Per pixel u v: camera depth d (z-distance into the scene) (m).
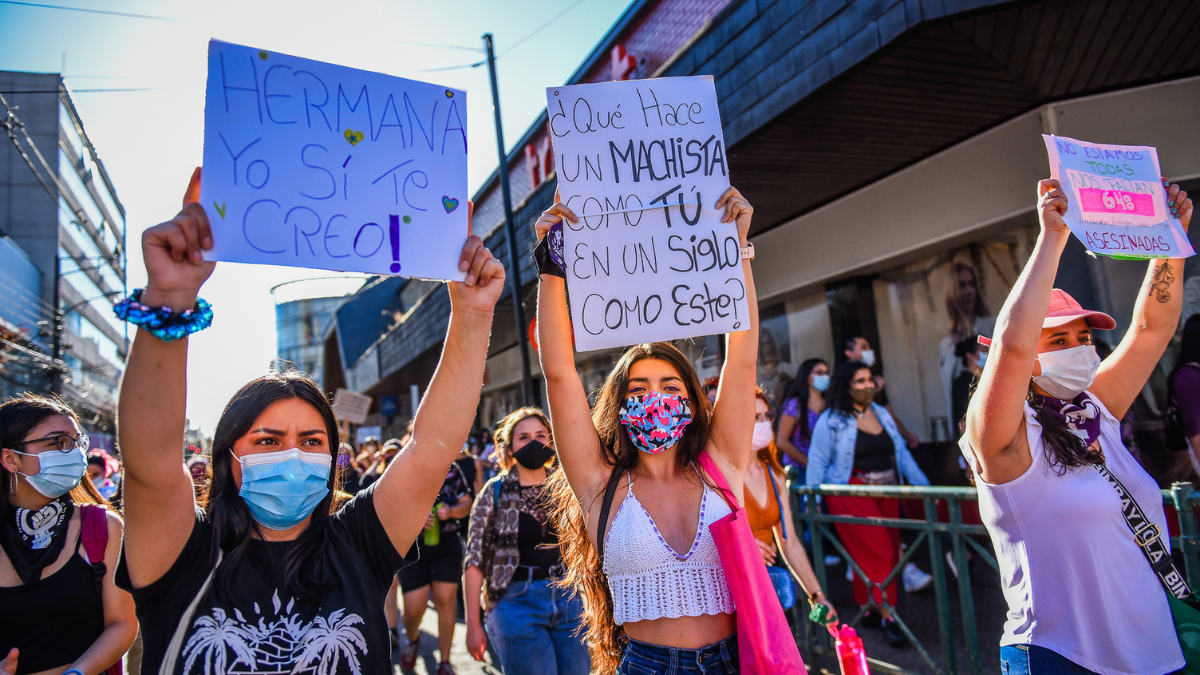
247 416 1.77
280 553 1.75
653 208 2.32
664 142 2.38
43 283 33.31
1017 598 2.25
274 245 1.59
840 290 8.28
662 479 2.38
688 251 2.30
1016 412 2.12
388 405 29.03
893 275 7.81
